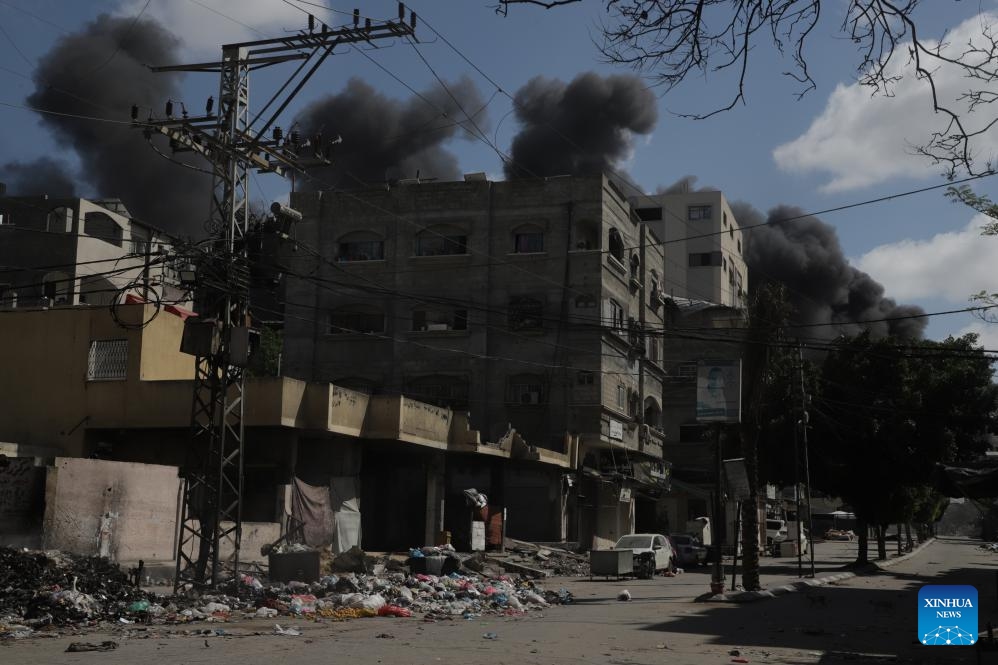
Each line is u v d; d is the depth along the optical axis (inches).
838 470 1717.5
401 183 2063.2
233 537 1074.7
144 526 989.2
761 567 1800.0
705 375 964.0
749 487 999.6
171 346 1261.1
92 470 936.9
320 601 796.6
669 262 3464.6
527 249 1973.4
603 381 1910.7
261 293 2204.7
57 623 624.4
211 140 890.1
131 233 2327.8
